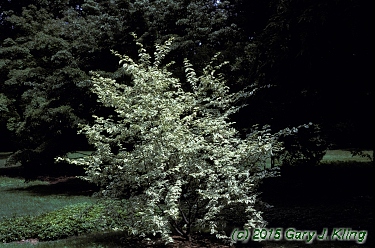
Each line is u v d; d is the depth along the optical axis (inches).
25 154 542.6
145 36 479.8
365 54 334.3
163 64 470.3
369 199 338.3
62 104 499.5
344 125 365.7
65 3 895.7
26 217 320.5
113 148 430.0
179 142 227.1
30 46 573.6
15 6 858.8
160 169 222.2
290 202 356.2
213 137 237.8
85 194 482.6
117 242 251.0
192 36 474.3
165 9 495.5
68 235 281.7
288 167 434.6
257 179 237.6
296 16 346.0
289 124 385.4
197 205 241.3
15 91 687.7
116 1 493.4
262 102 387.5
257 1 464.4
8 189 538.9
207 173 229.3
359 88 349.4
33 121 539.8
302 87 374.9
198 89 266.8
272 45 372.5
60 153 530.3
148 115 223.9
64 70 466.3
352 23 313.3
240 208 239.3
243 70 447.5
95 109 484.4
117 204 237.6
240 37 504.1
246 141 253.9
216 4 532.4
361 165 442.9
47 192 504.1
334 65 345.7
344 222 270.8
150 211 213.8
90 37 504.4
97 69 500.1
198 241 243.8
